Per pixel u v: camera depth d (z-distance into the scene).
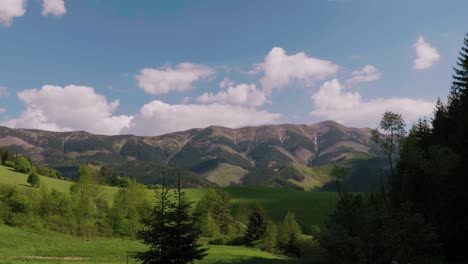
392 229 28.03
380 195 43.06
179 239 19.19
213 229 104.25
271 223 90.38
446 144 52.44
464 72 59.69
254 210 92.75
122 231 90.75
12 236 62.94
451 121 57.00
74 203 94.19
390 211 30.33
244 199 173.25
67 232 84.75
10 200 83.50
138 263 46.81
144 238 19.12
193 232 19.44
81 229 87.12
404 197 48.16
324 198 167.12
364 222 28.14
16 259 44.28
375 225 27.89
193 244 19.47
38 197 93.62
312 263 39.25
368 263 26.86
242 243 93.19
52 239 67.69
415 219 28.75
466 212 44.16
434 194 46.28
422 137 63.81
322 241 28.41
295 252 83.06
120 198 101.50
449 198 44.81
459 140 49.91
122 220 92.19
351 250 26.98
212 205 125.44
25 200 84.62
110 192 152.50
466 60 59.53
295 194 180.75
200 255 19.59
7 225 77.69
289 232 86.06
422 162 47.00
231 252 68.19
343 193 32.59
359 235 27.36
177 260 18.91
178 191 19.97
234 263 54.62
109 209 98.94
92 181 106.50
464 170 45.47
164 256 18.61
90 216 97.75
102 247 59.75
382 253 27.28
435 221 44.84
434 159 46.69
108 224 92.69
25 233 71.44
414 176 48.12
